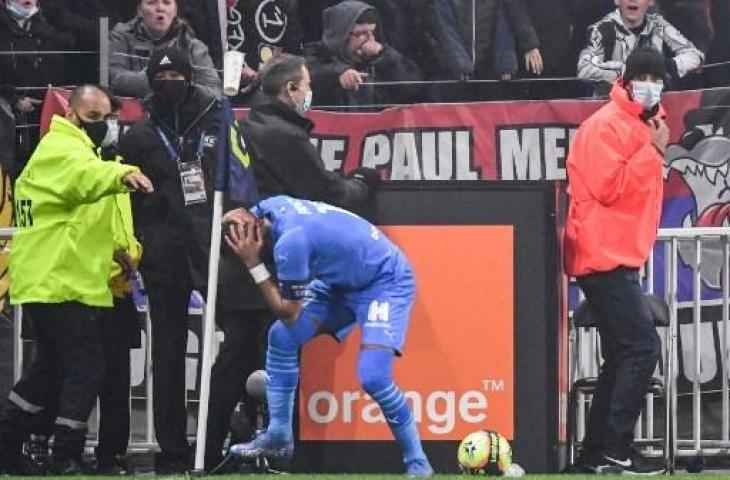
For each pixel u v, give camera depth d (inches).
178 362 1263.5
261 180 1228.5
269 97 1238.9
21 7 1489.9
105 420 1278.3
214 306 1171.9
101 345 1229.7
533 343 1195.3
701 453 1341.0
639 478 1116.5
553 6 1560.0
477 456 1147.9
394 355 1115.3
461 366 1193.4
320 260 1102.4
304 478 1095.6
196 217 1256.8
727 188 1513.3
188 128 1262.3
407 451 1122.0
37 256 1218.6
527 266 1194.0
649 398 1371.8
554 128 1515.7
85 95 1232.2
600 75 1550.2
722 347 1346.0
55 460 1219.9
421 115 1521.9
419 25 1558.8
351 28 1546.5
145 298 1391.5
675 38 1560.0
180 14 1534.2
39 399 1243.2
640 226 1215.6
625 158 1206.9
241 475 1152.8
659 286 1403.8
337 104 1549.0
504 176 1520.7
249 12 1546.5
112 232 1229.1
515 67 1557.6
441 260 1192.8
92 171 1189.1
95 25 1512.1
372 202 1195.3
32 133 1482.5
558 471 1198.3
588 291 1223.5
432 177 1521.9
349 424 1194.0
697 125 1517.0
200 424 1166.3
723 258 1317.7
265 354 1258.0
